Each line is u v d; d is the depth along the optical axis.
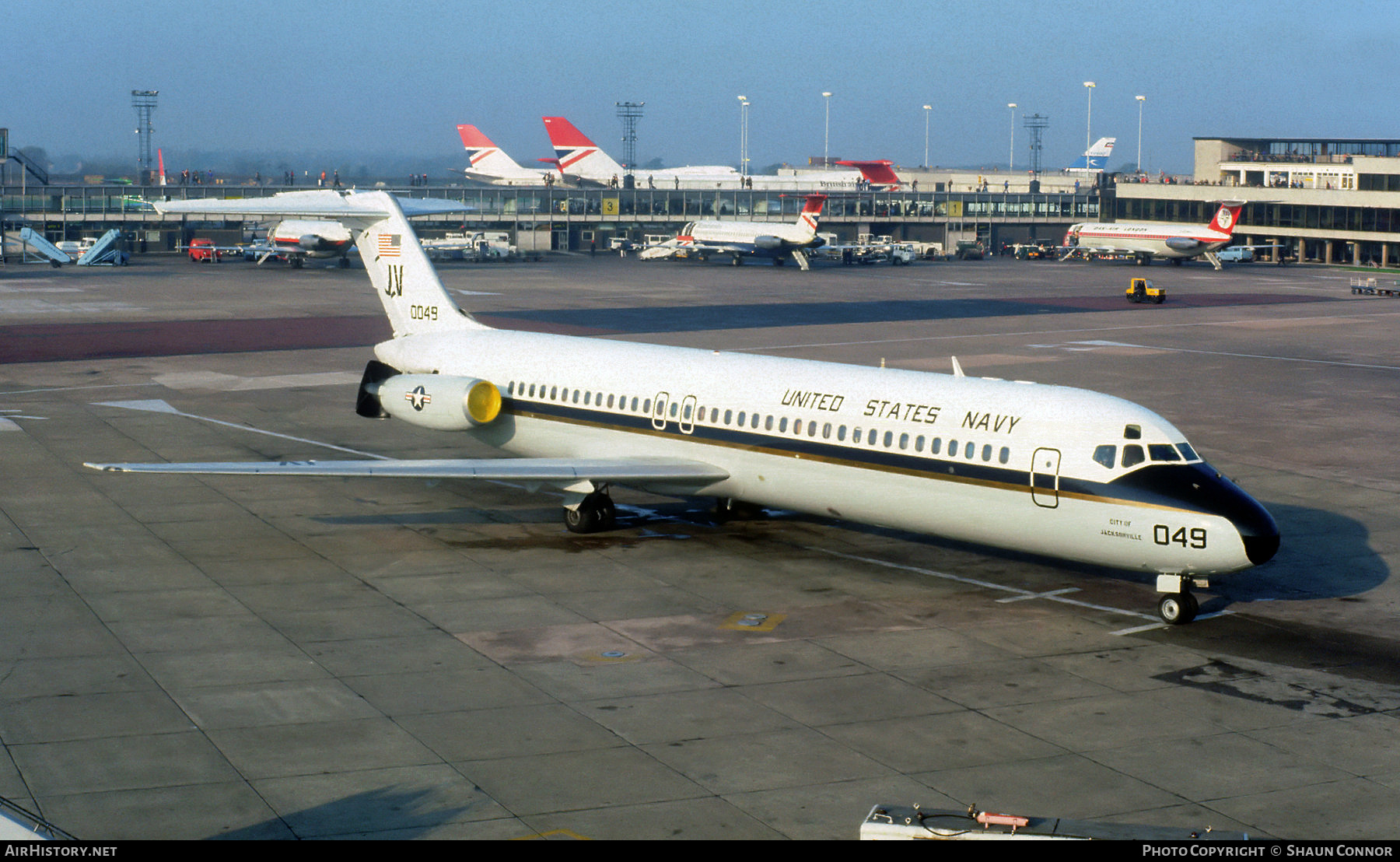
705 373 32.94
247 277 120.69
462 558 30.83
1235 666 23.97
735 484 31.89
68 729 20.16
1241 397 56.69
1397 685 23.05
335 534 32.94
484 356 37.44
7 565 29.50
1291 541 33.59
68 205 155.25
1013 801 18.08
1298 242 169.00
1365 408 53.81
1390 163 156.62
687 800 17.98
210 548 31.28
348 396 54.91
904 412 29.03
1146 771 19.19
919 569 30.31
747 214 183.00
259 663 23.38
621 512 35.66
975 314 93.12
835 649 24.59
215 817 17.25
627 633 25.38
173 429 47.03
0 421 48.00
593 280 122.56
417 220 168.50
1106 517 26.05
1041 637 25.48
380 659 23.69
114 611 26.31
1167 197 181.88
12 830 14.00
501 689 22.22
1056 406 27.38
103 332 75.81
